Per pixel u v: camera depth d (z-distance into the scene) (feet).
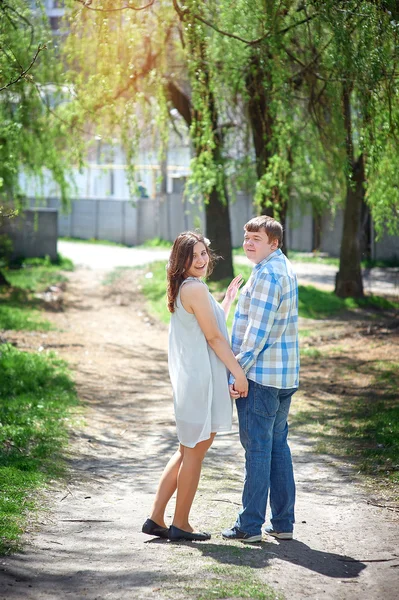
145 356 53.62
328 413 35.09
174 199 142.92
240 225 138.41
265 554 17.51
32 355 46.85
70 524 19.85
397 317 71.51
